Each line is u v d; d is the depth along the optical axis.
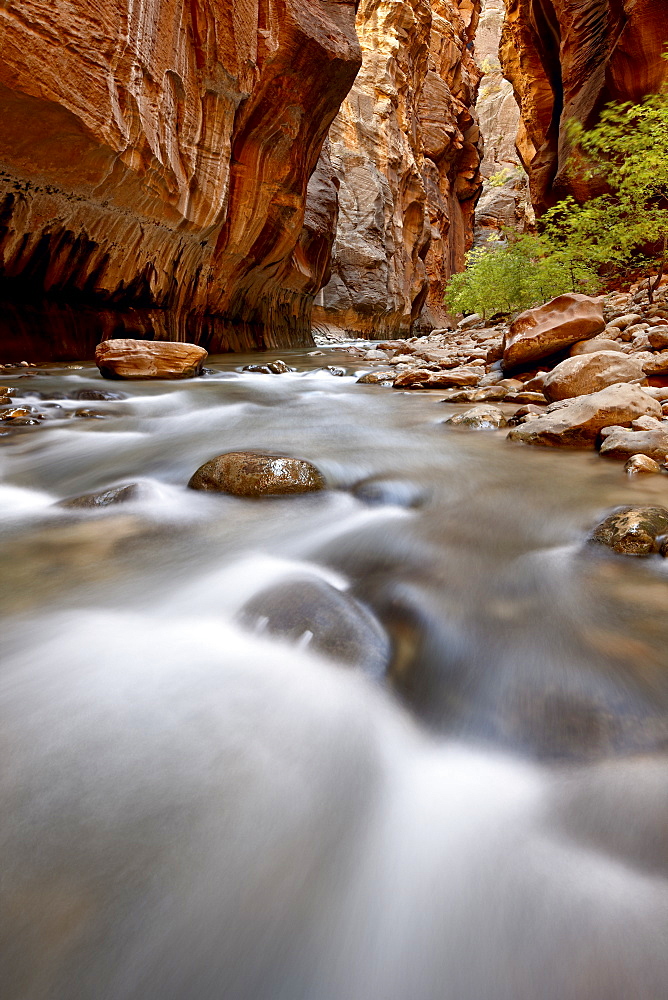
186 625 1.69
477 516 2.56
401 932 0.87
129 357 6.62
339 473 3.20
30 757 1.15
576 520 2.40
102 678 1.41
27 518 2.62
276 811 1.06
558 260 10.54
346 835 1.03
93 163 6.13
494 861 0.98
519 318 6.02
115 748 1.18
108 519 2.58
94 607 1.80
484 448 3.68
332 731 1.27
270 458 3.00
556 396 4.55
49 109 5.29
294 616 1.64
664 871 0.96
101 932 0.84
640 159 8.26
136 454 3.81
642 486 2.76
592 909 0.89
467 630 1.67
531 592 1.86
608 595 1.81
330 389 6.89
